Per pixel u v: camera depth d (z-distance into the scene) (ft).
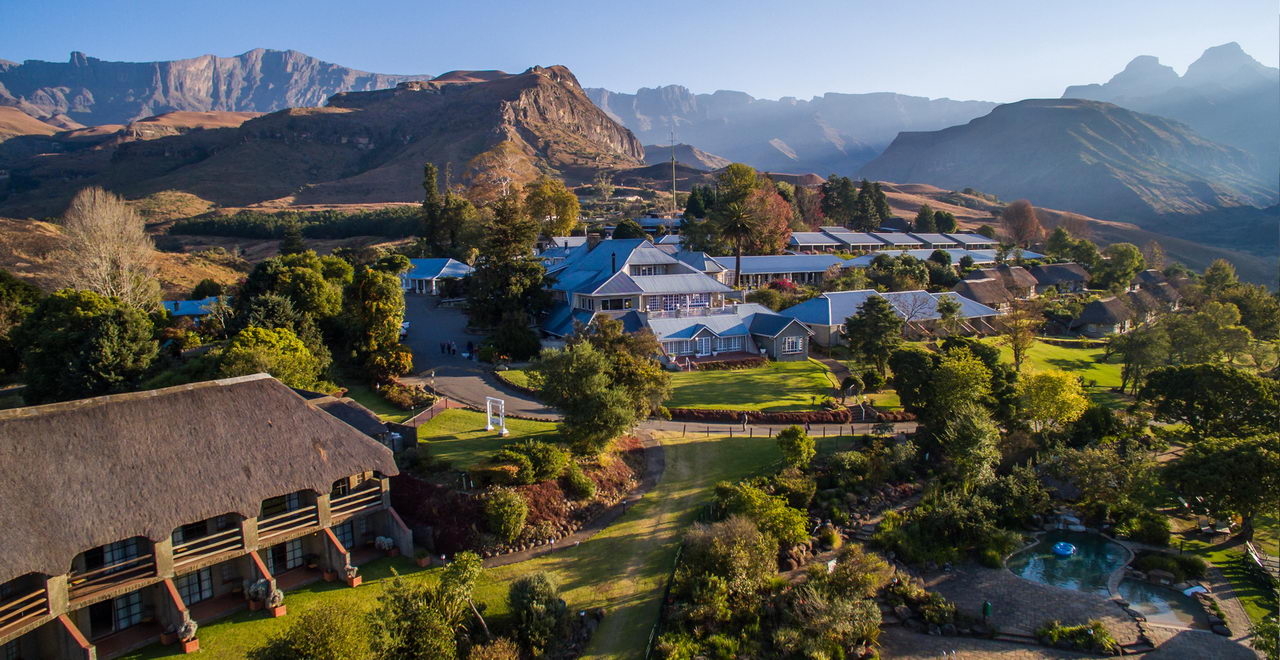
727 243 465.88
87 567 104.99
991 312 349.61
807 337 287.07
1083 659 124.26
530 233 311.06
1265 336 381.81
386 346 222.07
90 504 99.45
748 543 132.57
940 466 186.80
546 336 293.43
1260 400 207.00
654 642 114.21
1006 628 132.87
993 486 177.47
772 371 259.60
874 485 174.60
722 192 553.64
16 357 224.53
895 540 154.51
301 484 119.14
